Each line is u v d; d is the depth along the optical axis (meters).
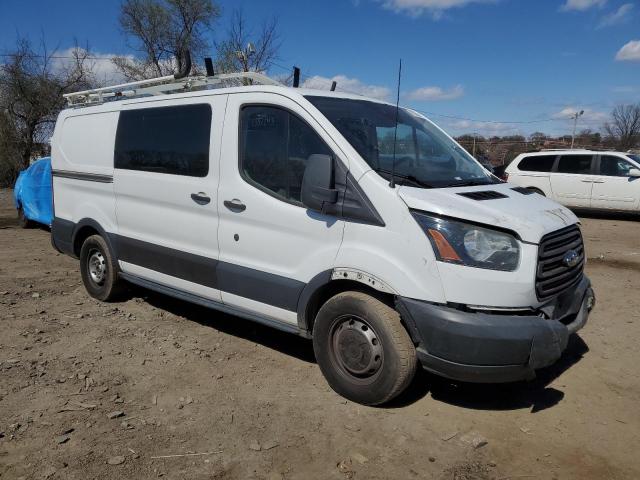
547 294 3.66
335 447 3.41
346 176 3.84
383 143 4.22
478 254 3.45
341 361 3.97
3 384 4.14
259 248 4.35
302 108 4.15
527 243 3.51
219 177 4.61
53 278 7.37
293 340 5.19
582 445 3.50
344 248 3.82
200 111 4.84
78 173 6.19
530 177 16.34
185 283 5.03
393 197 3.65
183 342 5.08
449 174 4.34
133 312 5.92
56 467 3.14
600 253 9.86
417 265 3.53
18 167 25.08
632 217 15.74
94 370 4.44
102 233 5.91
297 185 4.13
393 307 3.74
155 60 26.03
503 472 3.21
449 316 3.40
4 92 24.78
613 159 15.27
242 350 4.91
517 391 4.21
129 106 5.57
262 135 4.37
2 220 13.63
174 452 3.33
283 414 3.79
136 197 5.43
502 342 3.34
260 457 3.29
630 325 5.77
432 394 4.12
